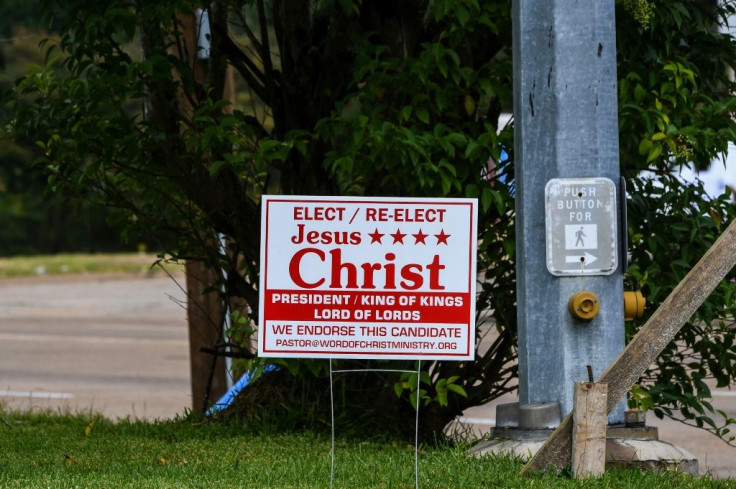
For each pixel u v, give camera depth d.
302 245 15.49
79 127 21.47
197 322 29.11
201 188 21.81
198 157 21.03
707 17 21.73
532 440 17.64
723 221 20.89
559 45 17.88
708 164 21.42
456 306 15.45
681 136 19.50
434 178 19.83
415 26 21.84
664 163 21.47
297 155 22.42
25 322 68.75
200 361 29.28
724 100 20.16
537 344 17.88
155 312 76.31
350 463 17.94
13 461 18.69
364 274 15.47
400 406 22.36
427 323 15.47
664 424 33.66
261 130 22.42
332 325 15.47
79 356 51.88
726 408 37.09
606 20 17.94
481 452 18.05
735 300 20.03
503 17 20.83
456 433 22.58
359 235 15.51
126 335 61.16
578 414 16.16
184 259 23.22
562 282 17.83
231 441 20.64
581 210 17.80
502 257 21.14
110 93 20.88
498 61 21.31
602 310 17.83
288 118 22.36
